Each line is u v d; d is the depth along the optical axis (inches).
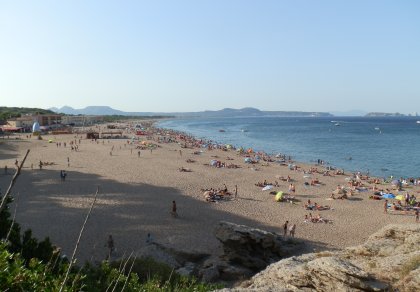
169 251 978.7
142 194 1658.5
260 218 1417.3
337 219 1448.1
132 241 1101.1
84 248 1027.3
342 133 6737.2
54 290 235.8
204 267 892.6
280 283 556.7
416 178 2482.8
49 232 1124.5
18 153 2881.4
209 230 1229.1
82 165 2405.3
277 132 7037.4
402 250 622.2
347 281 483.5
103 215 1318.9
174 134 5462.6
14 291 229.1
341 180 2295.8
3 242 248.8
